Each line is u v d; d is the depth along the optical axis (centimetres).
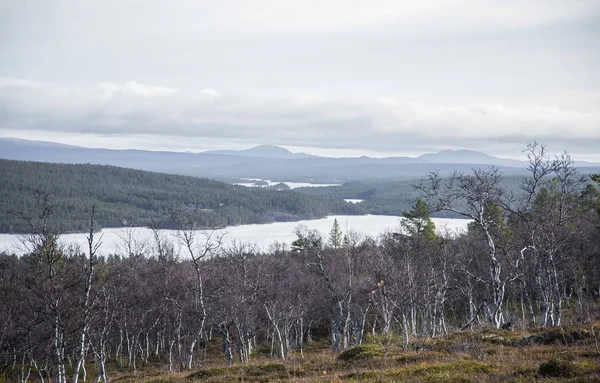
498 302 2767
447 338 2352
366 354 2152
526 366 1553
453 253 4806
